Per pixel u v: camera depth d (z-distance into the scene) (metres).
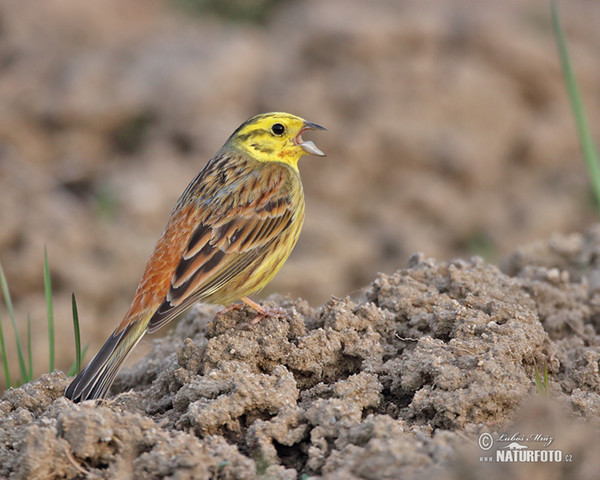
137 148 19.27
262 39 22.59
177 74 20.31
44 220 15.52
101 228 15.87
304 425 6.05
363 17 21.86
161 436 5.82
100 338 13.83
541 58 21.50
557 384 6.65
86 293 14.51
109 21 23.91
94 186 17.81
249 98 20.36
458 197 18.81
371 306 7.32
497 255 16.98
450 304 7.29
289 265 15.62
